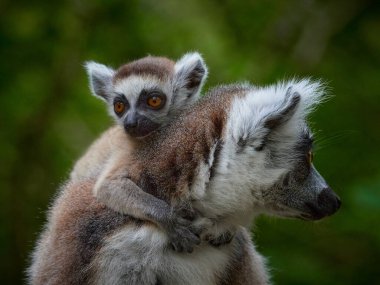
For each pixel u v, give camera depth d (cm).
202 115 653
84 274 636
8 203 1552
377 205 1242
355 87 1658
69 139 1588
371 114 1612
